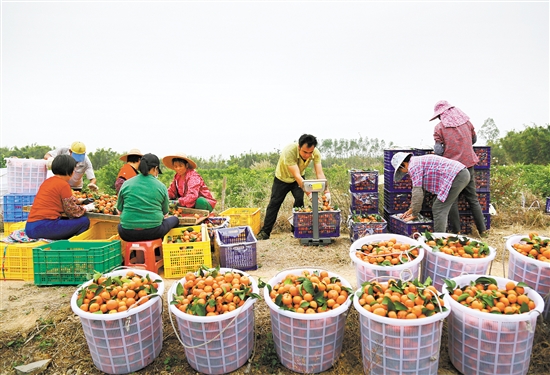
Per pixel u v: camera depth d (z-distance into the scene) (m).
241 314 3.32
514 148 21.97
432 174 5.74
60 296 4.80
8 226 7.46
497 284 3.52
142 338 3.41
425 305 3.06
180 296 3.44
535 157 21.09
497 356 3.04
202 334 3.21
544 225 8.15
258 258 6.40
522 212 8.70
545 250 3.94
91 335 3.29
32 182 7.59
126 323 3.19
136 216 5.28
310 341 3.23
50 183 5.67
